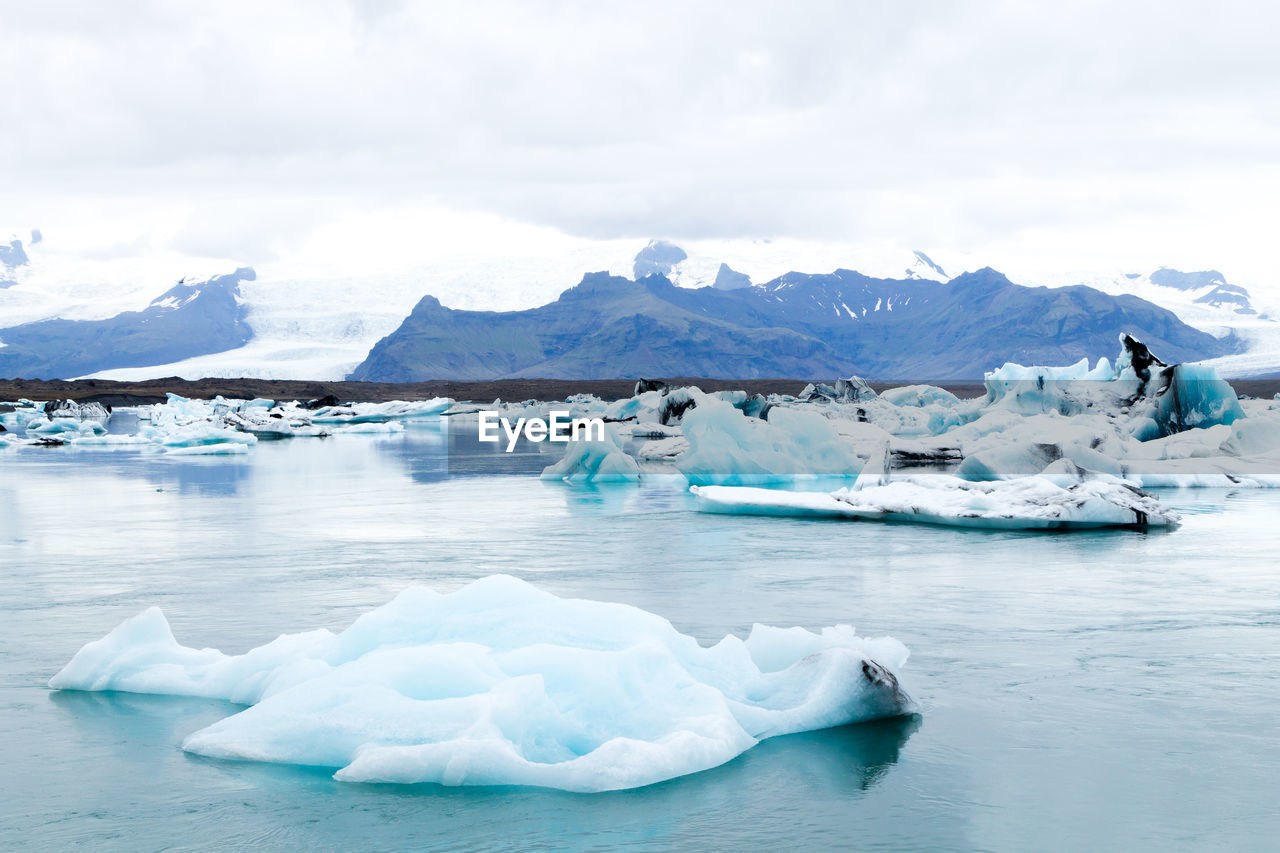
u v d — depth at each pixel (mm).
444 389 174750
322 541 16812
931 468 30625
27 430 62906
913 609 10945
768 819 5598
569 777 5984
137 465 36562
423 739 6285
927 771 6277
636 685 6812
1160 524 17500
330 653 7488
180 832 5461
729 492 21109
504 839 5363
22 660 9000
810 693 7258
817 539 16500
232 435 48812
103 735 6957
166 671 8086
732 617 10562
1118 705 7543
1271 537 16375
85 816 5664
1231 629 9969
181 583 12773
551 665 6809
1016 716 7309
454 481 29406
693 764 6258
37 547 16141
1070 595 11680
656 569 13695
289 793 5949
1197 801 5824
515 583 7949
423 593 7875
